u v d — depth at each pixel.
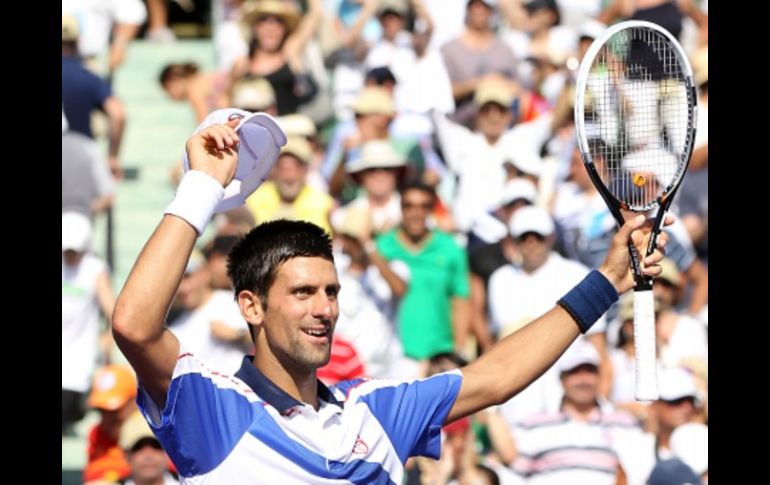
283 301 13.19
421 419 13.94
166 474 29.55
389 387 14.00
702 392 32.25
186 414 12.77
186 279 31.77
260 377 13.25
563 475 30.69
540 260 33.06
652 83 21.77
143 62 36.94
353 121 35.69
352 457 13.32
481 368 14.30
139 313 12.13
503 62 35.81
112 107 35.00
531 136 35.16
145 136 36.47
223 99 36.34
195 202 12.47
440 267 32.69
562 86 35.69
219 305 31.81
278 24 35.94
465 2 36.38
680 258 33.47
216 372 13.20
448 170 35.00
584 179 34.50
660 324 32.62
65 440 32.03
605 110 21.41
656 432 31.25
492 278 33.19
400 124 35.19
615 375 31.67
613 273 14.66
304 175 33.53
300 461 13.02
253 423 13.00
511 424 30.97
